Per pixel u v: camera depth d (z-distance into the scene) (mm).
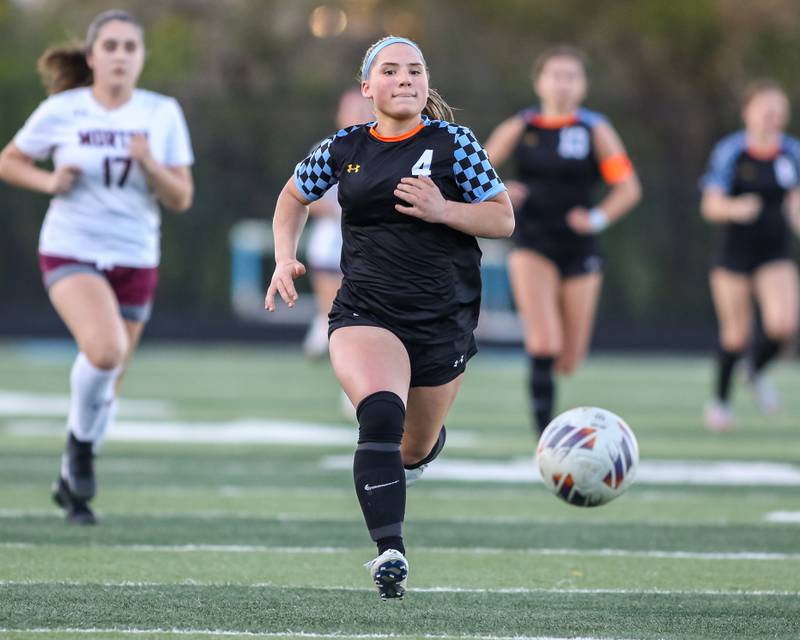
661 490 28641
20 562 19203
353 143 17438
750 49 95250
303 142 77250
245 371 61188
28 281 75375
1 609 15914
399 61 17062
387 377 16359
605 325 77938
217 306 76438
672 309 78188
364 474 15859
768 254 41594
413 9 98125
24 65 87938
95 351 22469
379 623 15625
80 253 23531
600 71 95375
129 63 23828
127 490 27422
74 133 23703
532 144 33281
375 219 17109
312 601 16844
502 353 75938
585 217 32719
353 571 19172
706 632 15383
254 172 77125
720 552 21156
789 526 23906
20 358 66312
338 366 16656
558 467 18375
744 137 41469
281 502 26141
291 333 76312
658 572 19344
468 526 23562
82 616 15617
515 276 33125
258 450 34719
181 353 72562
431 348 17219
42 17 94250
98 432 23359
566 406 47688
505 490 28234
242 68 94125
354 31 98000
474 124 76500
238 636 14758
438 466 32000
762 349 44625
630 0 95500
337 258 42812
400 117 17141
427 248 17031
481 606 16750
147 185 23969
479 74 95312
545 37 96875
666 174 78500
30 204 75250
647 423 43250
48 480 28672
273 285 17312
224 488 27969
